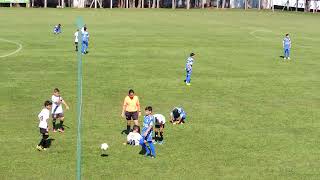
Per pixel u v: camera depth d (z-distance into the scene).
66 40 62.97
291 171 21.61
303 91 37.47
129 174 20.75
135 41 64.56
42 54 50.59
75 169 21.05
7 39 62.44
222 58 52.59
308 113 31.11
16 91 34.16
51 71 41.59
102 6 146.12
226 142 25.08
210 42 66.75
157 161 22.28
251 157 23.11
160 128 24.92
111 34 72.06
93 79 38.97
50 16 103.38
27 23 86.19
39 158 22.17
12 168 20.98
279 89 37.94
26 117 28.23
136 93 34.97
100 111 30.02
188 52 56.12
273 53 58.12
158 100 33.25
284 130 27.41
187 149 23.89
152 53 54.22
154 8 143.88
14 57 48.31
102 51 54.38
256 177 20.86
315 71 46.38
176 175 20.83
